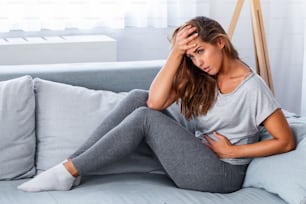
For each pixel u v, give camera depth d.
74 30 3.85
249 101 2.27
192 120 2.54
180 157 2.27
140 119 2.27
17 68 2.66
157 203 2.11
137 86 2.73
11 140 2.41
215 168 2.28
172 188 2.29
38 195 2.20
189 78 2.34
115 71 2.72
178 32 2.31
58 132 2.48
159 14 3.88
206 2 3.95
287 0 4.11
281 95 4.22
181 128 2.32
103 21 3.86
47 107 2.51
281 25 4.14
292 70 4.18
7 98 2.45
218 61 2.26
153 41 4.00
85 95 2.56
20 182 2.37
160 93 2.36
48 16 3.74
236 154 2.30
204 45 2.24
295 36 4.12
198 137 2.45
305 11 3.90
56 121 2.49
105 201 2.12
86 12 3.80
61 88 2.55
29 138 2.46
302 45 4.11
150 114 2.28
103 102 2.56
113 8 3.82
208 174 2.27
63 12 3.75
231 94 2.29
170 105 2.44
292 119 2.49
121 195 2.18
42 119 2.51
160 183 2.36
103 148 2.23
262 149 2.26
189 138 2.30
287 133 2.26
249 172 2.32
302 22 4.07
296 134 2.35
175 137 2.28
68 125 2.49
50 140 2.47
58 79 2.65
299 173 2.13
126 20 3.91
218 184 2.28
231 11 4.10
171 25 3.96
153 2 3.88
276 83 4.21
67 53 3.47
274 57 4.19
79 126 2.49
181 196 2.19
